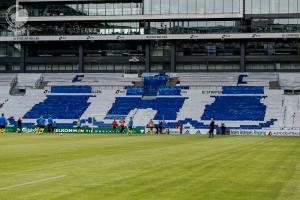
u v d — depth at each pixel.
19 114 95.06
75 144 47.16
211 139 61.38
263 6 102.25
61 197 15.66
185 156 32.25
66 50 112.19
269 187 18.31
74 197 15.70
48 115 94.31
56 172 22.28
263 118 88.62
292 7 101.44
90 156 31.97
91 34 107.12
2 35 109.25
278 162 28.31
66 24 108.56
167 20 105.19
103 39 106.62
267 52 106.06
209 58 107.88
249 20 103.06
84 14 106.44
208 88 99.88
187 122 89.44
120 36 105.88
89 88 102.81
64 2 106.75
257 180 20.20
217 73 105.00
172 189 17.58
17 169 23.58
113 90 101.81
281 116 88.88
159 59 109.06
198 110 92.75
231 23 103.75
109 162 27.48
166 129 85.25
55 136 67.38
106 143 49.44
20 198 15.41
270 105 92.38
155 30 105.88
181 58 108.62
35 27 108.81
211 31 104.19
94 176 20.89
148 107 95.12
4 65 113.88
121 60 110.62
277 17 101.94
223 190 17.52
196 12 102.75
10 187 17.61
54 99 99.56
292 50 105.31
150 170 23.39
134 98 98.75
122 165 25.73
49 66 112.69
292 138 66.81
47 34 108.19
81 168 24.09
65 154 33.72
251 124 87.50
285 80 100.19
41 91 102.31
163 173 22.23
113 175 21.30
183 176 21.23
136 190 17.25
